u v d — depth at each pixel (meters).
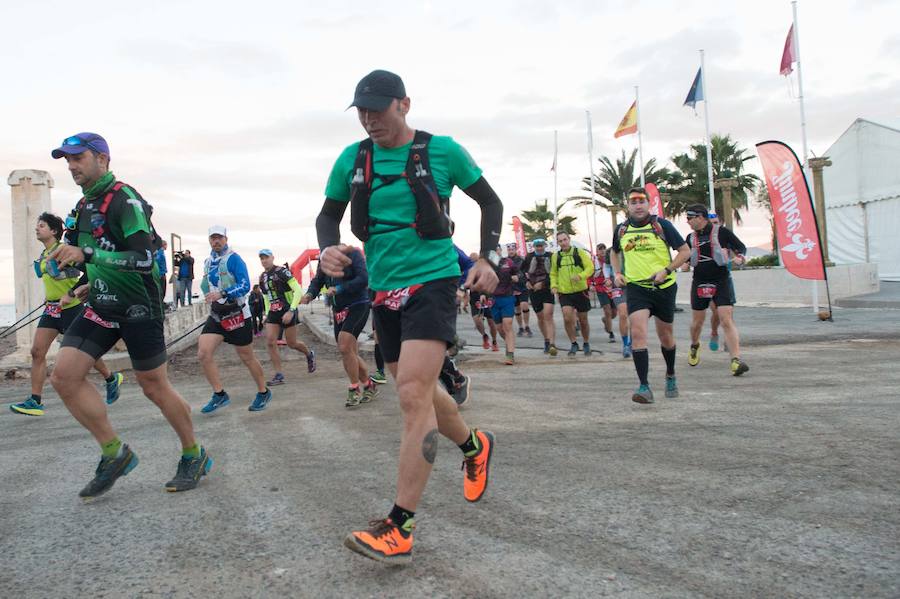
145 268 3.59
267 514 3.32
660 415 5.45
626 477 3.70
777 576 2.42
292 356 13.05
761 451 4.14
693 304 8.10
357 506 3.39
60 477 4.34
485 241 2.97
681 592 2.31
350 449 4.79
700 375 7.66
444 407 2.98
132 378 10.48
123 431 5.99
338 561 2.69
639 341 6.02
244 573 2.61
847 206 25.70
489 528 2.99
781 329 12.44
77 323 3.67
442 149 2.94
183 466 3.91
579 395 6.71
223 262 6.77
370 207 2.93
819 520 2.93
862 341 10.24
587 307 10.49
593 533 2.89
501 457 4.26
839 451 4.05
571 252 10.30
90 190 3.64
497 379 8.30
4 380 11.08
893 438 4.30
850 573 2.42
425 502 3.39
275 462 4.48
